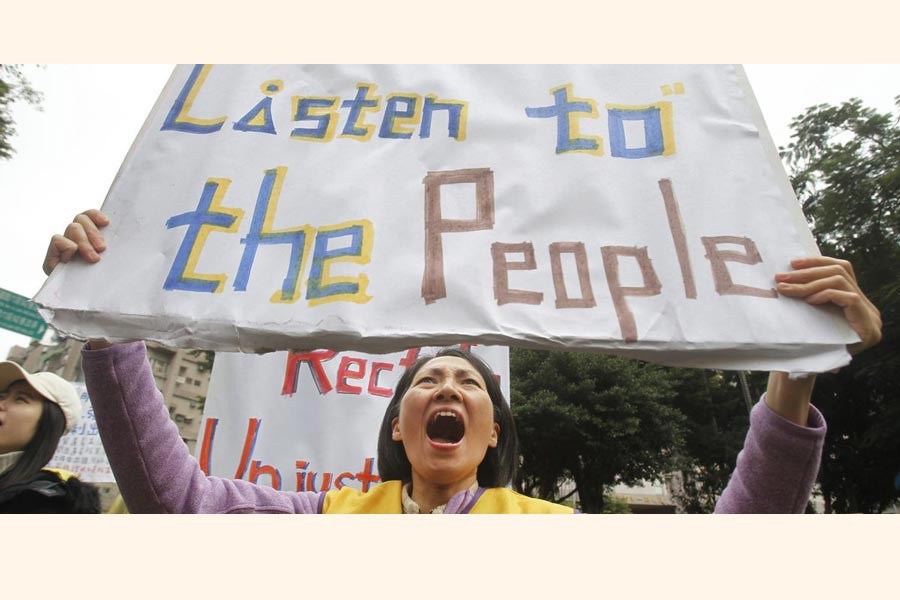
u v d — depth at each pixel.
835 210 12.85
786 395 1.36
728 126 1.36
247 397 2.66
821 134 13.66
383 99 1.48
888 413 11.12
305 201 1.31
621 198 1.28
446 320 1.13
